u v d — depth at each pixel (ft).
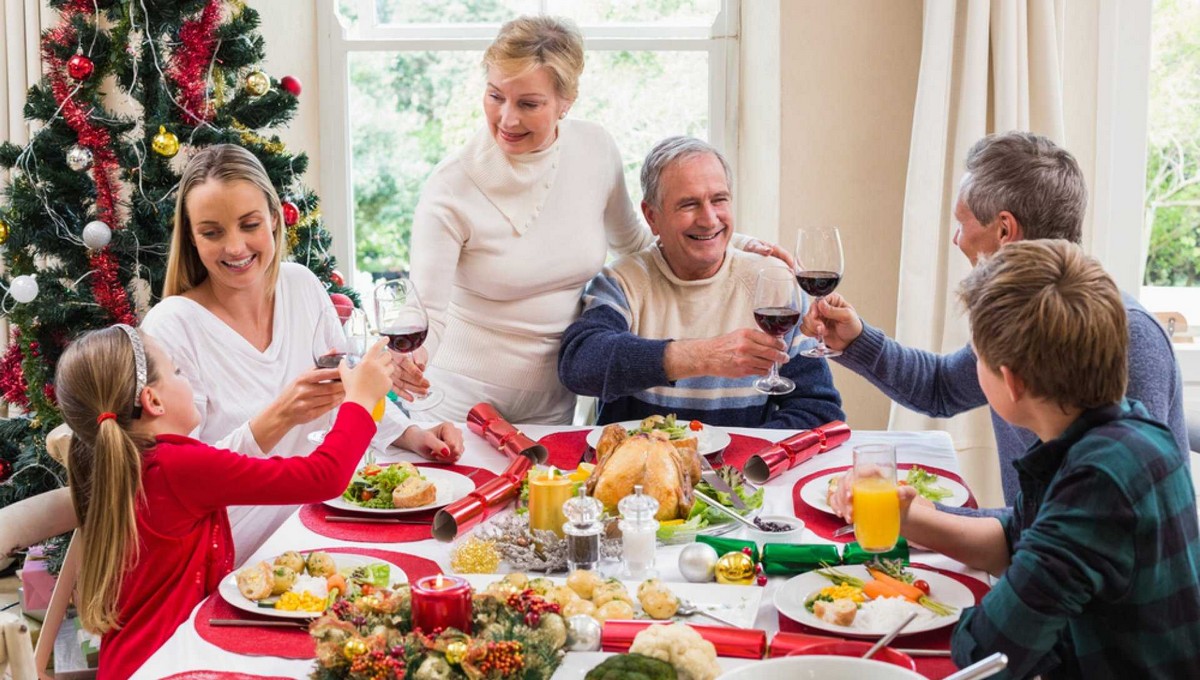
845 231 11.82
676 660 4.02
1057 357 4.16
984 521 5.18
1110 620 4.21
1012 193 6.34
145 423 5.41
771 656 4.32
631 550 5.19
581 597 4.82
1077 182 6.37
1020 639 4.04
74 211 9.67
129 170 9.59
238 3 9.89
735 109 12.35
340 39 12.42
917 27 11.42
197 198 6.65
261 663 4.44
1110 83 11.14
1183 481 4.24
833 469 6.76
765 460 6.59
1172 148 11.68
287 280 7.42
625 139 12.66
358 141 12.76
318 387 6.03
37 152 9.51
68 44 9.49
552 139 8.29
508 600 4.11
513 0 12.51
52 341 9.63
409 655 3.74
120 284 9.78
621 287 8.50
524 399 8.60
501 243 8.23
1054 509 4.12
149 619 5.27
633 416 8.32
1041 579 4.00
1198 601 4.25
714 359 7.29
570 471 6.88
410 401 6.77
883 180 11.70
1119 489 4.02
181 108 9.68
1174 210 11.76
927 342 11.10
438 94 12.64
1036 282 4.23
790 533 5.62
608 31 12.41
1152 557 4.08
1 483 10.13
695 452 6.17
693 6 12.39
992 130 11.09
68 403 5.31
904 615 4.62
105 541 5.12
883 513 4.66
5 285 9.77
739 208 12.54
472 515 5.78
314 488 5.46
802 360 8.31
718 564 5.16
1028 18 10.78
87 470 5.41
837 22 11.48
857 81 11.55
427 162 12.81
